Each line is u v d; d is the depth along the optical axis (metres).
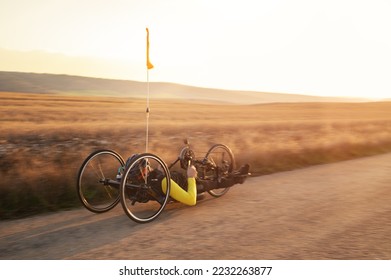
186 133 24.89
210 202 7.44
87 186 7.95
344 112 92.88
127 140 19.25
